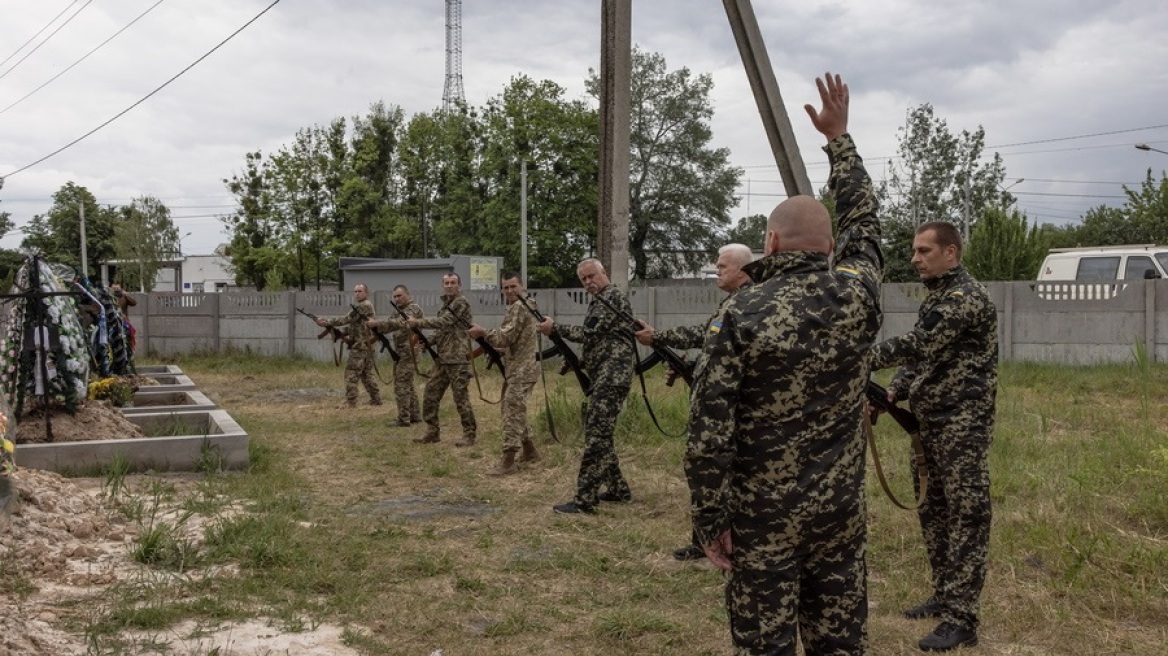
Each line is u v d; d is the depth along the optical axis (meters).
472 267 30.22
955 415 4.29
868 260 3.16
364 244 46.56
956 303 4.18
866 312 2.90
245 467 8.36
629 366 7.01
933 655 4.27
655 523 6.60
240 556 5.50
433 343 10.20
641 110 51.41
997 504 6.66
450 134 46.94
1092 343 15.76
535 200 44.34
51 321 8.34
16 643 3.95
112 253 59.84
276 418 12.51
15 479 5.97
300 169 43.19
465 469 8.70
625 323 7.00
